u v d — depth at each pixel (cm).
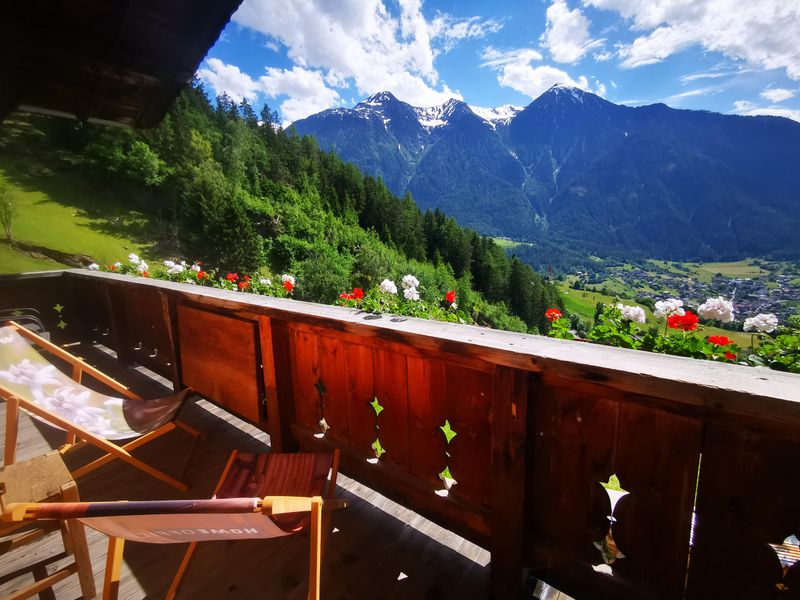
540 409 120
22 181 4206
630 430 104
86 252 3584
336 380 183
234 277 503
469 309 5028
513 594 133
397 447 164
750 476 88
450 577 148
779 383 82
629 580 111
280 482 155
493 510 133
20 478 129
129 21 186
